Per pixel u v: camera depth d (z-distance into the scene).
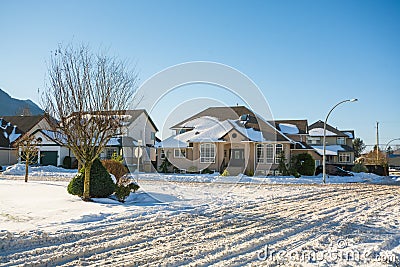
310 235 8.38
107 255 6.38
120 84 16.16
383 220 10.73
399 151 92.62
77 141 13.52
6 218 9.30
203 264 6.03
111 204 12.47
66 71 13.05
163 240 7.55
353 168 42.12
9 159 42.88
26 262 5.83
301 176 33.66
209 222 9.70
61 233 7.75
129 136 27.11
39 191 15.68
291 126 41.41
